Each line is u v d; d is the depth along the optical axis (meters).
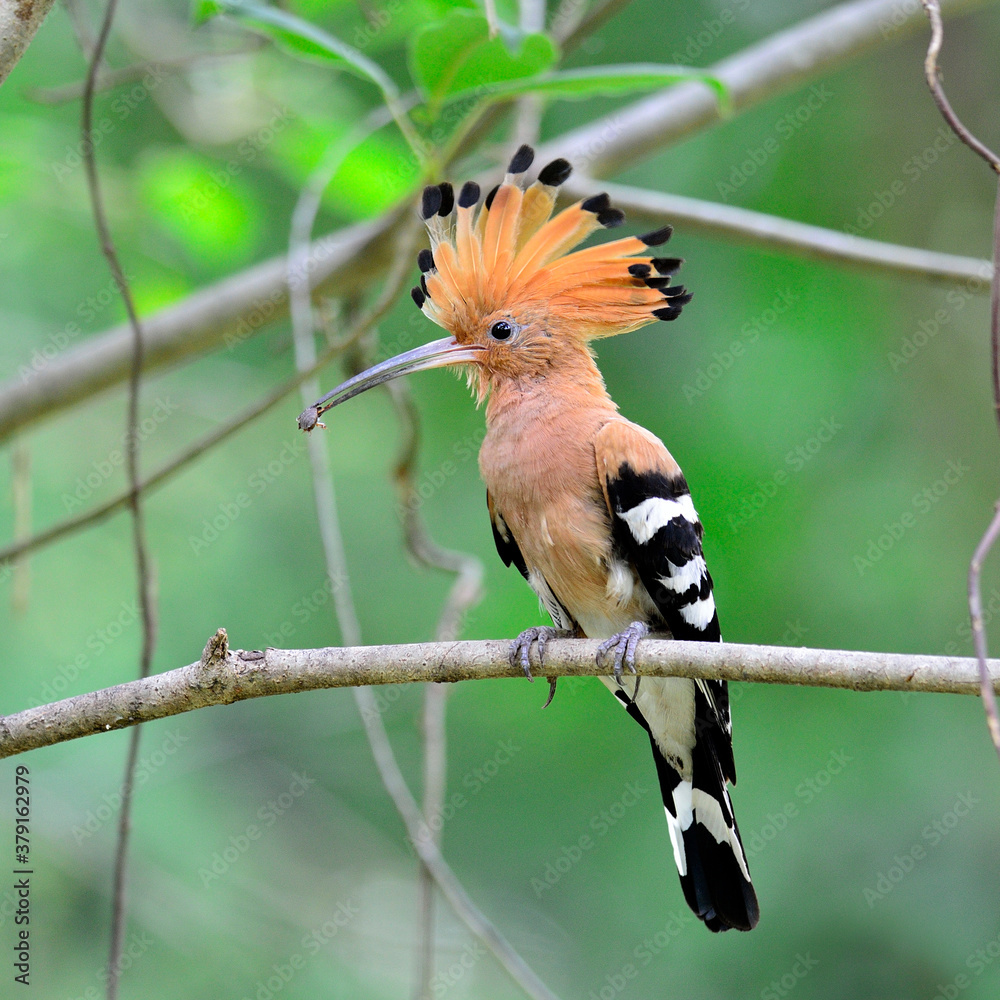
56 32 11.56
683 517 7.63
